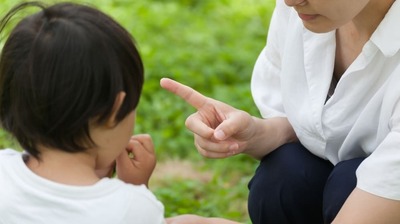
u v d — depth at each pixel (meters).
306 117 3.28
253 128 3.32
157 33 8.13
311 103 3.26
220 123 3.26
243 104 6.16
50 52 2.61
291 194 3.41
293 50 3.33
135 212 2.62
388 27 2.98
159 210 2.70
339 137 3.26
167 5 9.05
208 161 5.50
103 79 2.63
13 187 2.64
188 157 5.59
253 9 9.07
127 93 2.71
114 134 2.73
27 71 2.63
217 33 8.25
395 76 2.97
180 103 6.32
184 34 8.10
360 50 3.18
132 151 3.14
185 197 4.83
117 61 2.66
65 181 2.66
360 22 3.11
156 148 5.61
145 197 2.67
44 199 2.60
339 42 3.25
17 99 2.68
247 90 6.44
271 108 3.58
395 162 2.83
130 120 2.78
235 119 3.19
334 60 3.26
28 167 2.72
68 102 2.61
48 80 2.61
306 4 2.88
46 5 2.78
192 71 7.00
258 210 3.51
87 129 2.66
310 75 3.27
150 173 3.18
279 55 3.52
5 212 2.62
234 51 7.52
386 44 2.98
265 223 3.53
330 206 3.20
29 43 2.64
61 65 2.61
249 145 3.39
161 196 4.66
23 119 2.68
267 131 3.43
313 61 3.26
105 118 2.67
